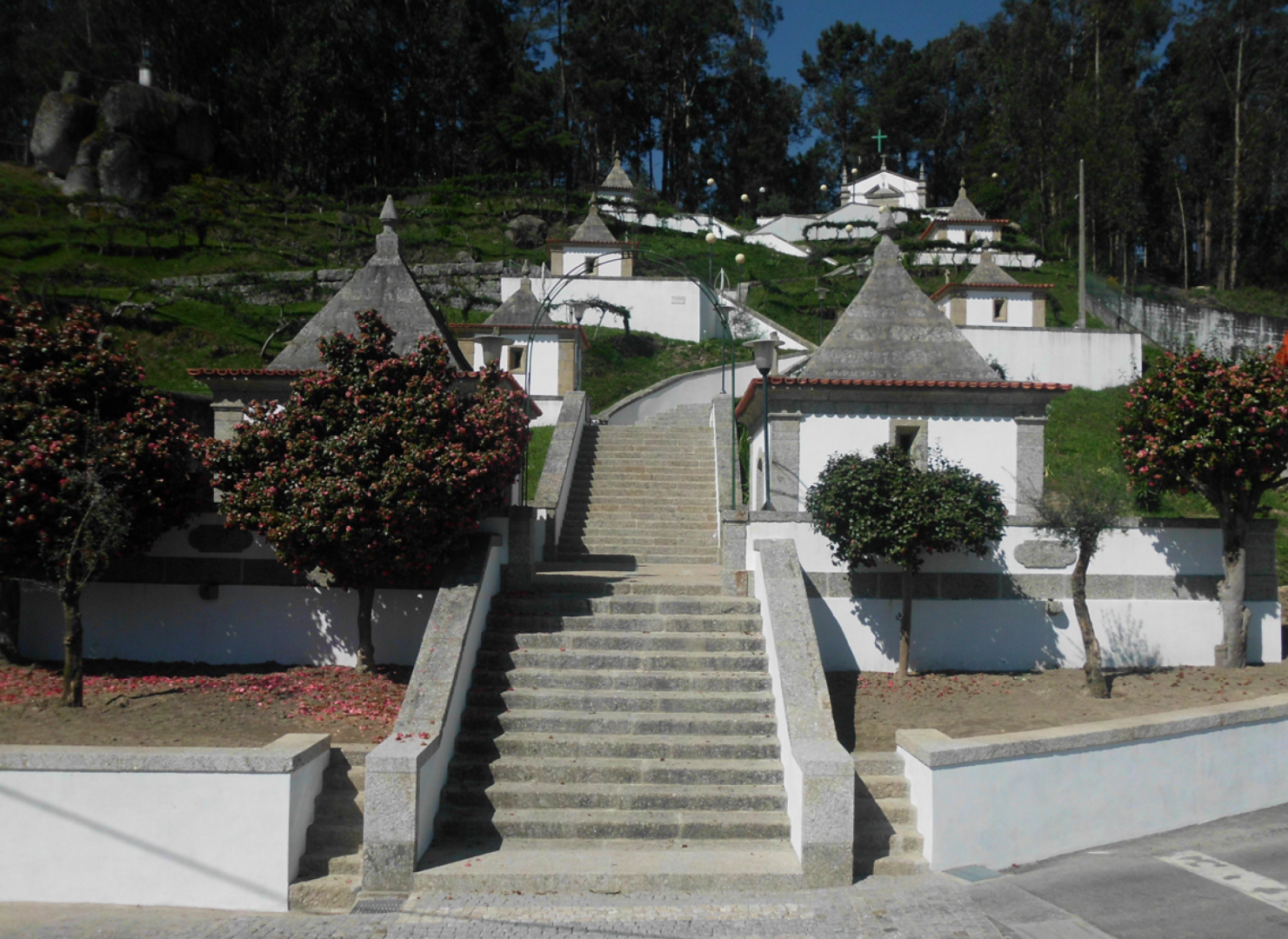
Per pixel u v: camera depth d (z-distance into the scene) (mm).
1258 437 11164
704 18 79938
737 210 82812
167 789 7340
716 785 8523
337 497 9492
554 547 16062
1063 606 12047
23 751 7336
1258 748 9625
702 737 9039
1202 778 9188
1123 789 8703
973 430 14891
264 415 10758
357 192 59000
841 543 11383
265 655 11578
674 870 7430
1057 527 11492
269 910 7199
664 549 16391
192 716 9273
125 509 9844
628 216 57719
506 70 72625
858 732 9609
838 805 7461
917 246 52562
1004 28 67625
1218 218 57062
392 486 9508
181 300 37562
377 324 10938
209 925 6848
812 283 49438
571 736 8984
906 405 14852
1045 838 8281
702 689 9672
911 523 10711
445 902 7121
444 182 60438
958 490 11125
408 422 9883
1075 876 7672
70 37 56812
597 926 6754
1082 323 35688
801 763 7566
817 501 11672
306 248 47125
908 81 84250
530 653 10039
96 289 37062
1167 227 59781
